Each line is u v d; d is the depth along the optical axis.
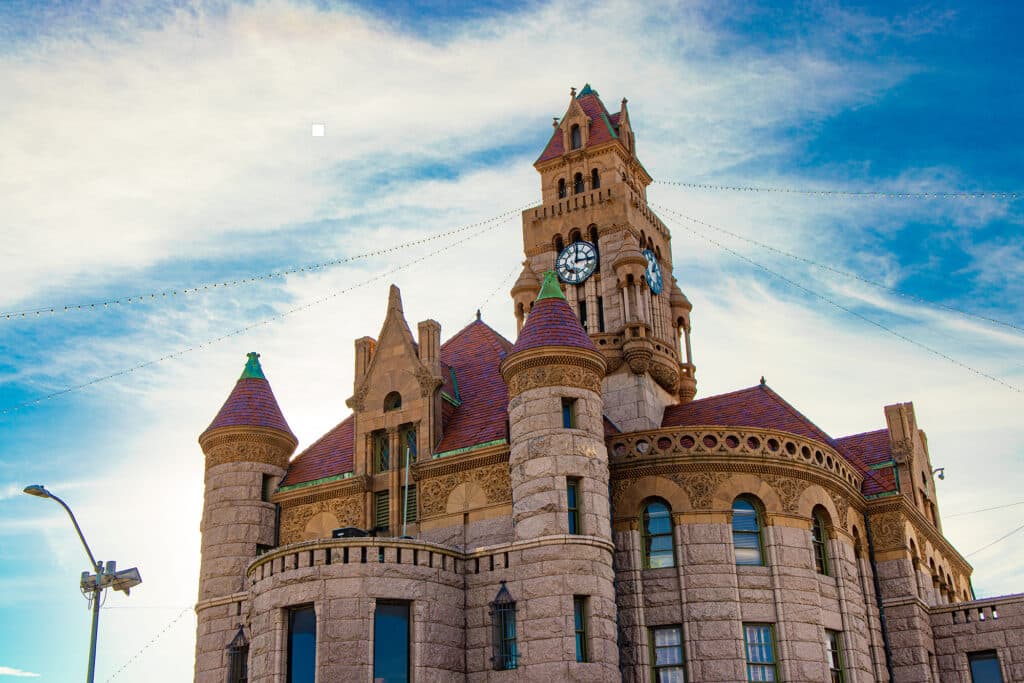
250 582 46.22
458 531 49.59
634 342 61.38
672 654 48.34
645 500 50.78
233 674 48.44
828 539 52.03
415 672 42.97
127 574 40.75
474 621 45.56
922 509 60.69
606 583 45.56
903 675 53.25
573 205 68.06
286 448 57.09
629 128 72.06
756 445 51.38
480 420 52.72
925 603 56.00
